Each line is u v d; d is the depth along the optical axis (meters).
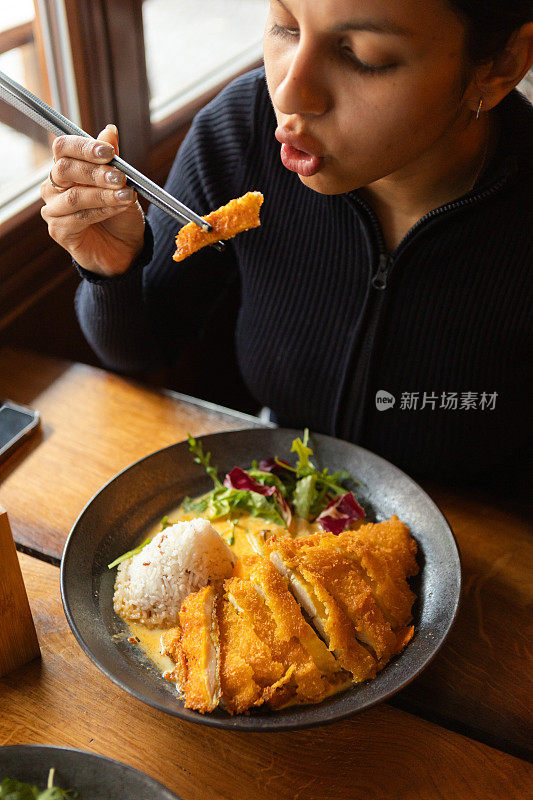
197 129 0.77
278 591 0.56
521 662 0.58
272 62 0.51
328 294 0.76
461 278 0.70
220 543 0.60
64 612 0.57
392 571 0.59
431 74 0.48
